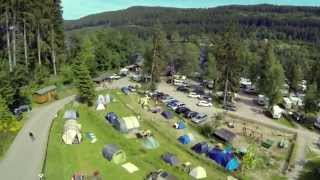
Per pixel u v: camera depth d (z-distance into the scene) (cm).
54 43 11044
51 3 10250
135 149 6581
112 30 16625
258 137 8525
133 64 16812
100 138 6800
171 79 14062
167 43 14450
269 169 6844
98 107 8675
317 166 7100
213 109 10450
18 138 6388
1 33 9856
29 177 5069
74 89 10419
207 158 6781
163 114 9138
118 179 5338
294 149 7900
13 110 7650
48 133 6712
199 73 14612
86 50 13088
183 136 7562
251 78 13862
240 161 6906
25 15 9188
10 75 7806
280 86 10850
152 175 5378
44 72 10319
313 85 10850
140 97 10844
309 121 9919
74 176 5034
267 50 12225
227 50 10875
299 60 15725
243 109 10925
